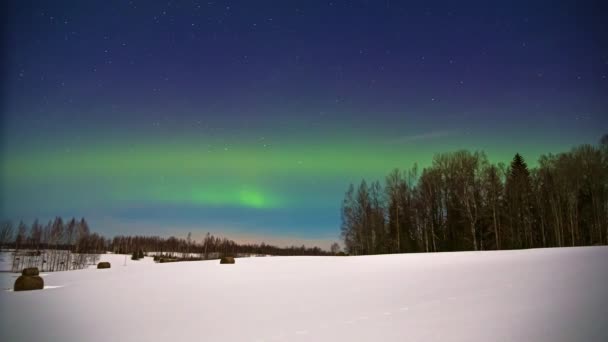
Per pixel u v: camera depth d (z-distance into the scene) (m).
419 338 5.90
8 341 8.23
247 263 29.06
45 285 21.30
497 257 18.67
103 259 82.44
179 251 120.94
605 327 5.24
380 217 56.97
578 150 45.50
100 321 9.77
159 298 13.18
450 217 51.97
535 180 50.28
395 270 17.06
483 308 7.37
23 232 74.81
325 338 6.52
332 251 65.38
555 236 48.34
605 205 43.59
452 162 50.75
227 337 7.19
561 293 7.78
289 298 11.36
